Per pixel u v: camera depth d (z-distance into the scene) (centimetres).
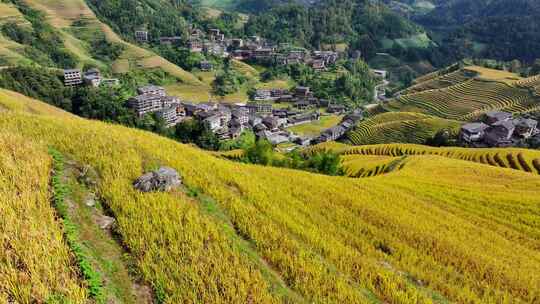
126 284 1667
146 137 3847
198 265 1833
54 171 2284
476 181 5997
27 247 1548
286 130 17562
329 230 2827
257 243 2264
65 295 1401
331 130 16525
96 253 1753
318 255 2339
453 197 4669
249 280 1847
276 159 7394
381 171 7800
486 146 12138
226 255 1988
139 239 1892
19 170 2120
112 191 2242
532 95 16162
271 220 2584
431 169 6738
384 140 14650
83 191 2219
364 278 2233
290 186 3653
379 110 19500
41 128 2986
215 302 1658
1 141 2425
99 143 2898
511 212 4300
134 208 2139
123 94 15238
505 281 2650
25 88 11900
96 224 1980
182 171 2872
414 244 2966
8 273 1415
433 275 2533
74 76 14562
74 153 2648
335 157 7519
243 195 2952
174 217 2177
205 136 11956
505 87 17738
